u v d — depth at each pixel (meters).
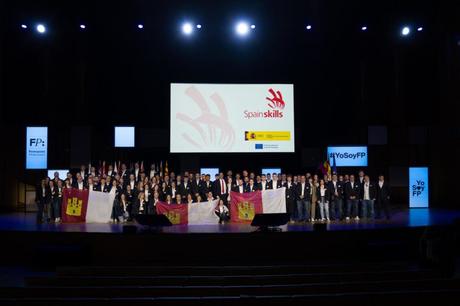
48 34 18.39
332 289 8.23
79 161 19.56
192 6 17.23
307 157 20.78
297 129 21.11
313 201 15.70
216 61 20.66
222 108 19.45
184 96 19.41
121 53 19.92
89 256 11.80
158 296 8.05
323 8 17.28
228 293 8.09
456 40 19.36
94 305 7.02
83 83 20.33
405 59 21.05
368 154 20.47
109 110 20.75
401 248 12.12
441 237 11.63
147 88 20.86
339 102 21.16
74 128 19.58
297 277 9.16
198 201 15.02
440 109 20.41
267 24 18.08
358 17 17.67
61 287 8.04
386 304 7.18
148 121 20.91
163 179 16.75
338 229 12.23
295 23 17.97
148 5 17.08
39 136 19.42
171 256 11.74
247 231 12.05
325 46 19.81
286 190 15.59
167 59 20.42
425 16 17.78
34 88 20.47
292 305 7.12
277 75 20.94
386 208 15.53
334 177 16.06
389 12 17.42
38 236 12.09
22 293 7.96
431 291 7.30
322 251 12.02
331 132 21.22
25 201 19.69
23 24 17.98
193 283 9.03
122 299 7.05
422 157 20.67
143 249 11.77
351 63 20.97
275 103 19.50
